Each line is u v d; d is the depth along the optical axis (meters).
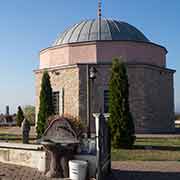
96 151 9.98
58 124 10.22
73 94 26.91
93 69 16.84
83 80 26.48
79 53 27.84
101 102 26.17
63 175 10.11
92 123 23.06
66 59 28.23
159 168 12.22
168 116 30.12
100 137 9.85
